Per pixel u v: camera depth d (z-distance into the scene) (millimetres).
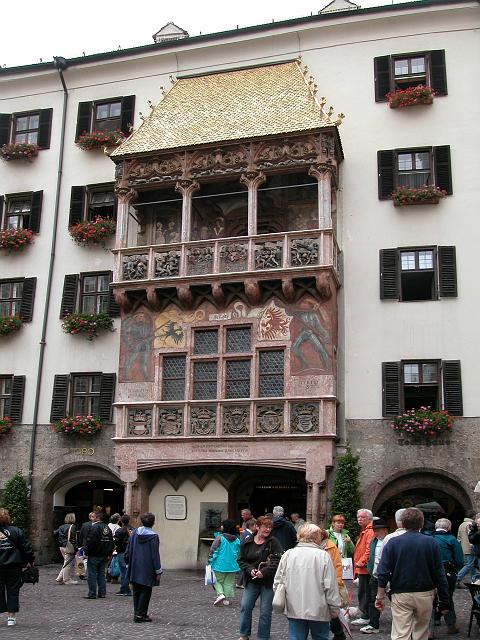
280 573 8773
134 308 25516
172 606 16062
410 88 26172
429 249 25000
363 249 25422
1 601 13055
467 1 26484
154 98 29734
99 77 30578
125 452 24219
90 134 29453
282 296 24031
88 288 28344
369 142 26375
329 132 24141
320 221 23781
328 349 23281
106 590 18891
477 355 23703
